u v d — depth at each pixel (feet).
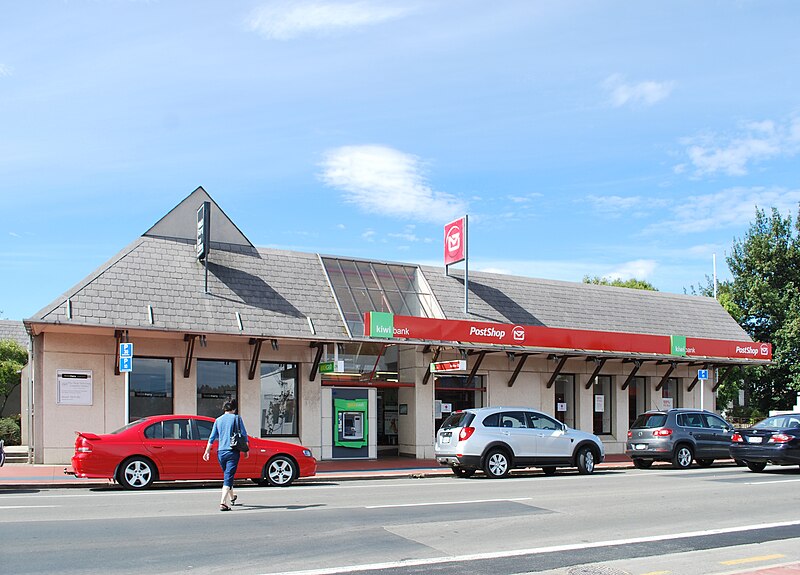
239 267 75.66
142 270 69.67
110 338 66.39
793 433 65.72
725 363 98.32
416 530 34.99
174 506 41.47
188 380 68.64
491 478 61.52
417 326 74.23
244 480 57.52
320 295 77.56
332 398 75.87
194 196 80.12
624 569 27.73
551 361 88.22
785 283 133.08
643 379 97.14
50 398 63.77
